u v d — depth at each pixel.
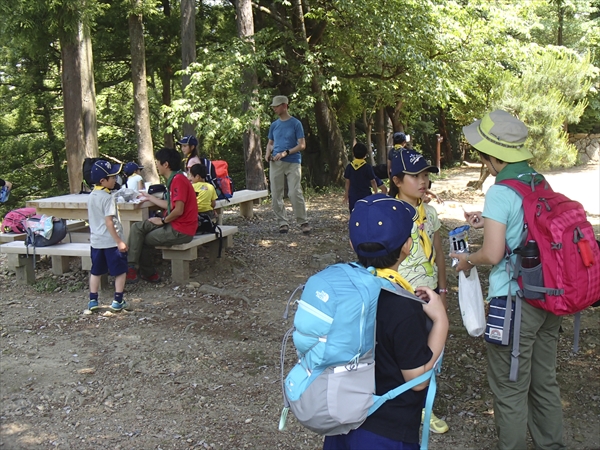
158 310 5.88
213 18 22.23
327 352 2.16
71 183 13.93
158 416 3.92
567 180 16.44
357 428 2.28
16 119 25.03
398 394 2.25
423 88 14.52
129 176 9.27
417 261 3.43
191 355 4.85
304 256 7.85
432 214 3.68
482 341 5.09
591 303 2.95
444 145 24.95
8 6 10.61
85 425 3.80
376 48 13.23
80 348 4.95
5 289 6.58
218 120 12.83
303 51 14.95
